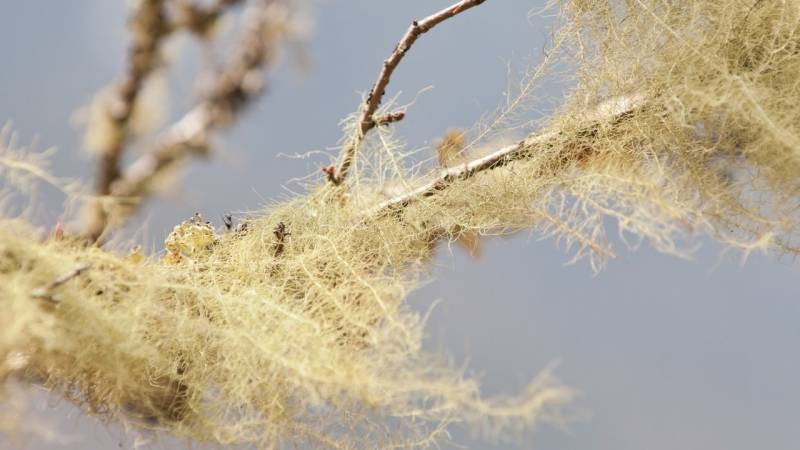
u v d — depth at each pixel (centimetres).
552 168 78
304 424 75
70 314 73
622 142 77
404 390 72
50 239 74
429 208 78
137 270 75
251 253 77
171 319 75
